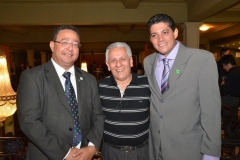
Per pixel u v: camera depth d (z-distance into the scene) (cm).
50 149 145
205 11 470
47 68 161
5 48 804
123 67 173
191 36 608
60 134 154
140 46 1425
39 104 153
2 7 608
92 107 178
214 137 147
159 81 169
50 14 611
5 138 210
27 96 149
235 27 909
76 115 161
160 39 157
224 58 401
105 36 1086
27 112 147
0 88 192
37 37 1084
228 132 362
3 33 1061
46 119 154
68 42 157
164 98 160
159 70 172
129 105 177
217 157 148
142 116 180
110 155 181
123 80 180
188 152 158
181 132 158
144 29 1066
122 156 177
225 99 396
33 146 159
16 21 612
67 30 158
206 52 153
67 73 164
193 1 549
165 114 160
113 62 175
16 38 1073
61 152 147
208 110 148
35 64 1706
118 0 590
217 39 1195
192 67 153
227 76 397
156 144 169
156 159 171
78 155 153
